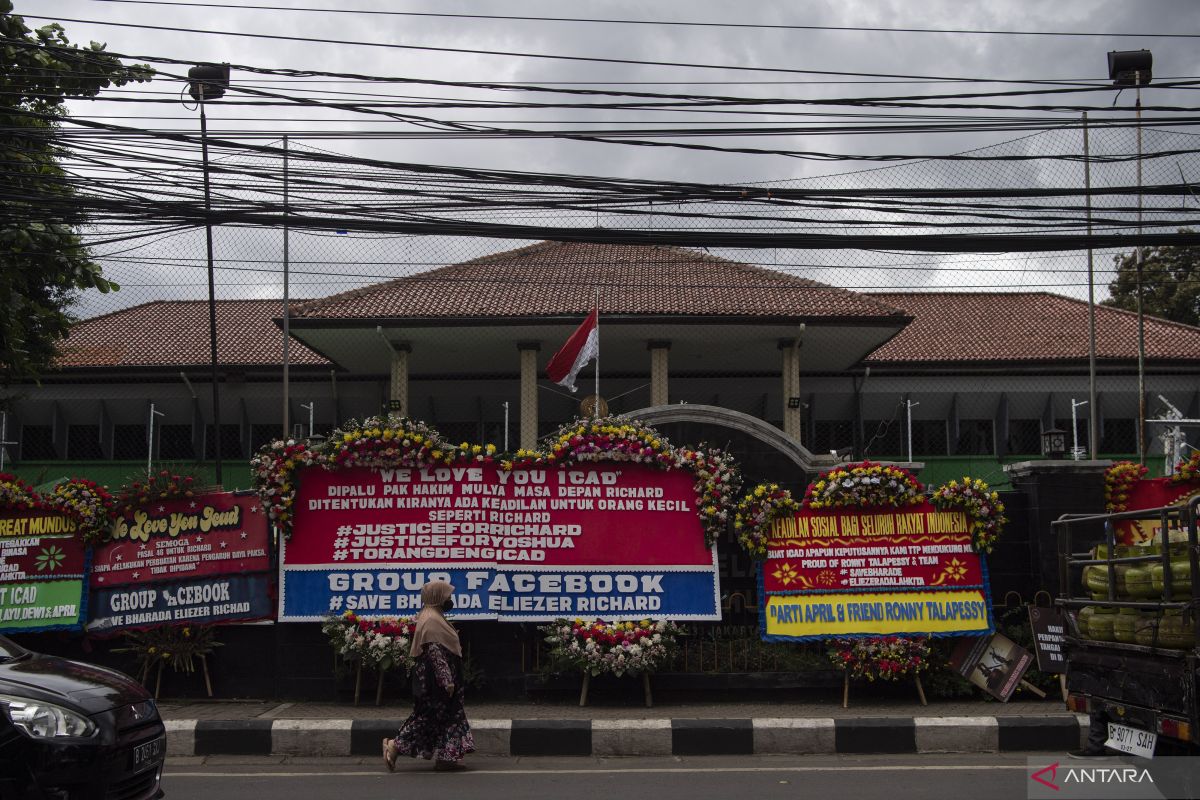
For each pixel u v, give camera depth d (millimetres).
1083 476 11742
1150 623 7023
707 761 9109
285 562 11070
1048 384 32562
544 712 10445
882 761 9070
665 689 10992
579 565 11133
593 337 17531
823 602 11078
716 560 11219
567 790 7859
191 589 11164
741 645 11273
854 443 33031
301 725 9406
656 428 13898
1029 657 10992
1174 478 11492
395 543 11102
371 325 26500
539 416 32844
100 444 32719
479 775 8477
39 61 12977
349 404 32625
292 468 11109
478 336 27469
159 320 36156
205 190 11875
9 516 11211
